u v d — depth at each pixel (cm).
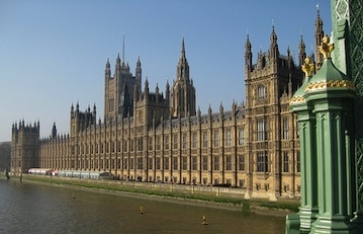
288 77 10125
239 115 12106
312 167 1283
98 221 8531
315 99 1048
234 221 7800
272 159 9844
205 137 13488
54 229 7706
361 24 1123
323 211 1034
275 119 9806
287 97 9631
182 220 8219
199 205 10469
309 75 1337
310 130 1283
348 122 1105
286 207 8262
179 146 14700
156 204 11150
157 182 15050
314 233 1042
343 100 1034
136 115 17762
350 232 989
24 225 8219
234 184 11944
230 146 12244
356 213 1080
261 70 10281
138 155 17512
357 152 1091
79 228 7756
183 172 14600
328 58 1073
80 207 11044
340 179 1012
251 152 10475
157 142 16262
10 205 11781
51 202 12456
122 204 11500
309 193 1298
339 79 1020
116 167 19200
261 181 10119
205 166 13462
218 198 10175
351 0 1132
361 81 1105
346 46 1124
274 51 9950
